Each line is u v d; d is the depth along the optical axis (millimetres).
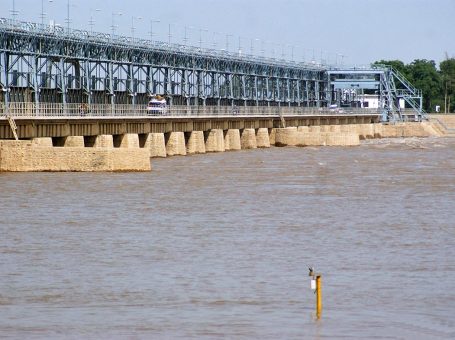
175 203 148125
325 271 98625
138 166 197750
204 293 89625
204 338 76375
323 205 148250
